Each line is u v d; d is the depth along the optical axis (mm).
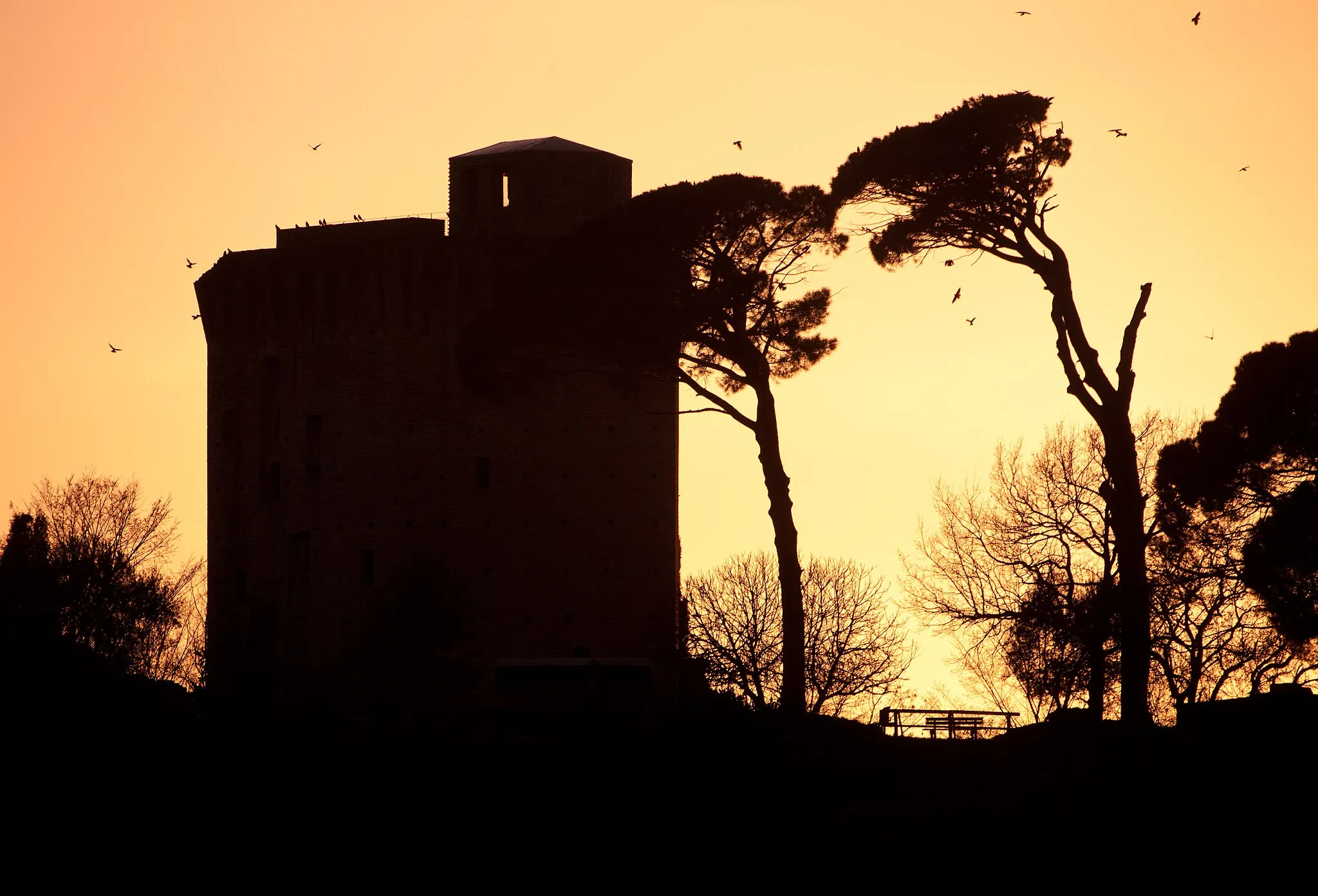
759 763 143250
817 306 175750
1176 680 164500
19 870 125062
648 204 176500
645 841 131000
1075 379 144875
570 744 149750
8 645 158250
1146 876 115312
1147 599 144000
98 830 130000
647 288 176000
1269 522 161125
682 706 166125
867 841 127375
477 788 139500
